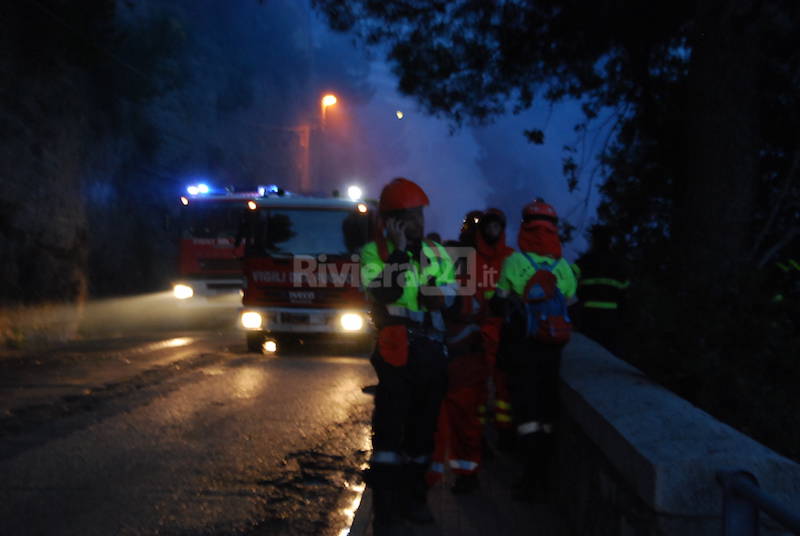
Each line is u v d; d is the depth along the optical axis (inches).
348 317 503.5
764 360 197.2
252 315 506.0
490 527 181.5
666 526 109.8
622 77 477.1
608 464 143.9
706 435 124.0
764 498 85.1
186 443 257.1
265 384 374.3
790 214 382.9
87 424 281.7
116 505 195.0
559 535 176.1
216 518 187.8
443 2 441.1
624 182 468.8
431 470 202.4
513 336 199.6
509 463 240.4
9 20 669.9
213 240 757.9
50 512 188.9
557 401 198.7
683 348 201.5
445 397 198.4
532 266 200.1
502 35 451.5
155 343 587.5
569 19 434.9
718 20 303.7
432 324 180.1
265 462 237.6
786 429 190.2
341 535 179.0
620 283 295.4
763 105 402.9
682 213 319.9
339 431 280.1
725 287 210.2
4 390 347.3
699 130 313.4
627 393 165.5
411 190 178.1
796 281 288.5
